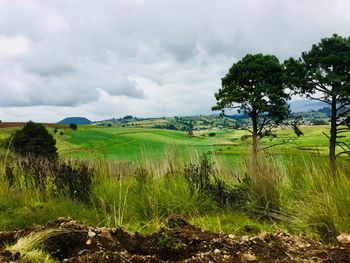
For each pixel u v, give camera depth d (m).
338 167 6.59
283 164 7.55
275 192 6.95
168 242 4.46
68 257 4.12
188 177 7.71
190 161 8.36
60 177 7.64
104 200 7.07
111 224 6.27
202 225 6.20
